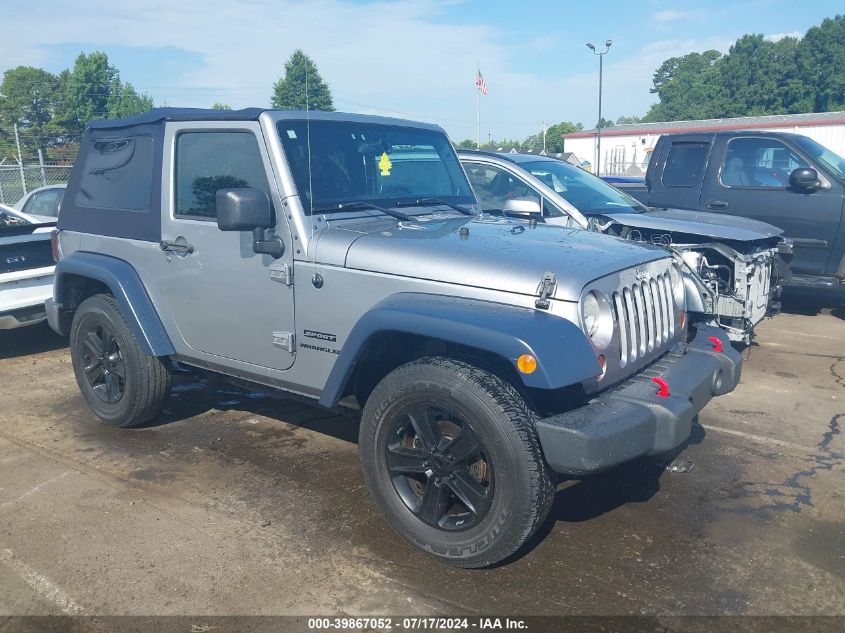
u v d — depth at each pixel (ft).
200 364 14.98
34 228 23.66
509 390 10.39
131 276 15.42
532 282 10.64
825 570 11.12
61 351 24.20
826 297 32.22
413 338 11.92
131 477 14.30
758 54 273.33
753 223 22.68
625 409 10.50
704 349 13.34
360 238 12.22
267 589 10.64
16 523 12.54
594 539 12.02
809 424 17.11
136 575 11.00
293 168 12.93
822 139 148.25
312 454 15.39
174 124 14.56
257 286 13.30
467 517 11.18
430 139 16.03
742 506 13.16
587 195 24.57
